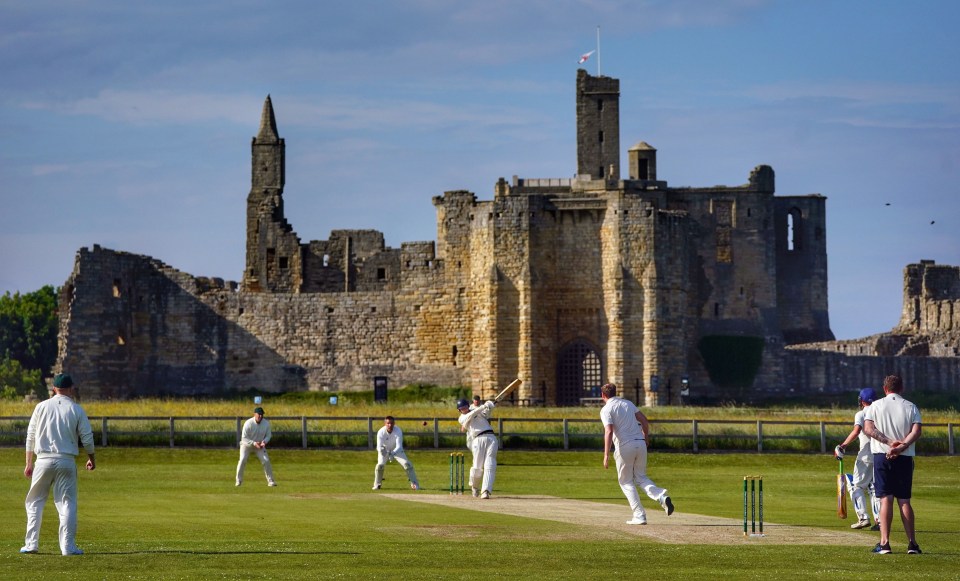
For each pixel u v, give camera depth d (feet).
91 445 130.72
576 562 125.59
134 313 520.83
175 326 523.29
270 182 585.63
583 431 294.05
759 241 593.83
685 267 492.13
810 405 522.88
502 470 248.52
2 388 551.18
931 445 280.72
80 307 498.28
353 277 564.71
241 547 133.18
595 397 479.82
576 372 484.33
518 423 303.27
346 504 176.35
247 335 520.42
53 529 147.02
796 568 123.13
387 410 397.60
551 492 201.16
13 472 231.09
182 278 523.70
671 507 152.15
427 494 195.21
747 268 593.01
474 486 191.31
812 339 628.69
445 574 119.14
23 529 147.02
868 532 150.61
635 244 476.95
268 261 570.46
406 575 118.52
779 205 632.38
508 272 483.10
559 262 484.74
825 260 635.25
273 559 125.90
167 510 167.02
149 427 295.48
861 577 118.83
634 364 476.95
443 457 267.18
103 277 506.07
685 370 486.38
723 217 593.42
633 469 153.58
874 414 133.80
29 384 562.66
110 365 507.71
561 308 483.92
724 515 166.81
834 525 157.48
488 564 124.47
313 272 568.00
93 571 119.24
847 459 271.69
